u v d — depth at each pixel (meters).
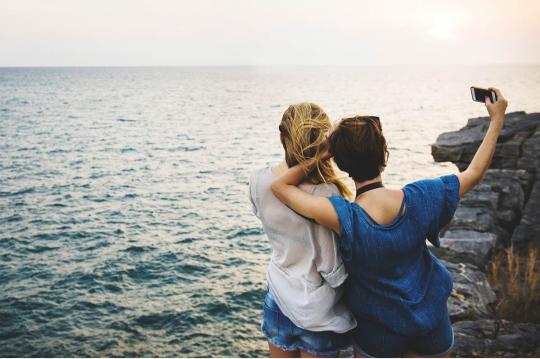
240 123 80.00
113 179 35.50
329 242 1.61
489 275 6.19
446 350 1.68
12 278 16.98
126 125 73.56
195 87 194.75
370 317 1.64
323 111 1.68
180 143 56.25
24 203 27.88
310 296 1.65
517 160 9.85
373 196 1.60
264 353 11.72
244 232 22.33
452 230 7.27
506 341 3.78
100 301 15.02
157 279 16.73
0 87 165.88
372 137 1.56
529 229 7.89
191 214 25.80
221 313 13.84
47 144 51.91
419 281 1.64
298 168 1.60
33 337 12.85
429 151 45.66
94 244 20.73
